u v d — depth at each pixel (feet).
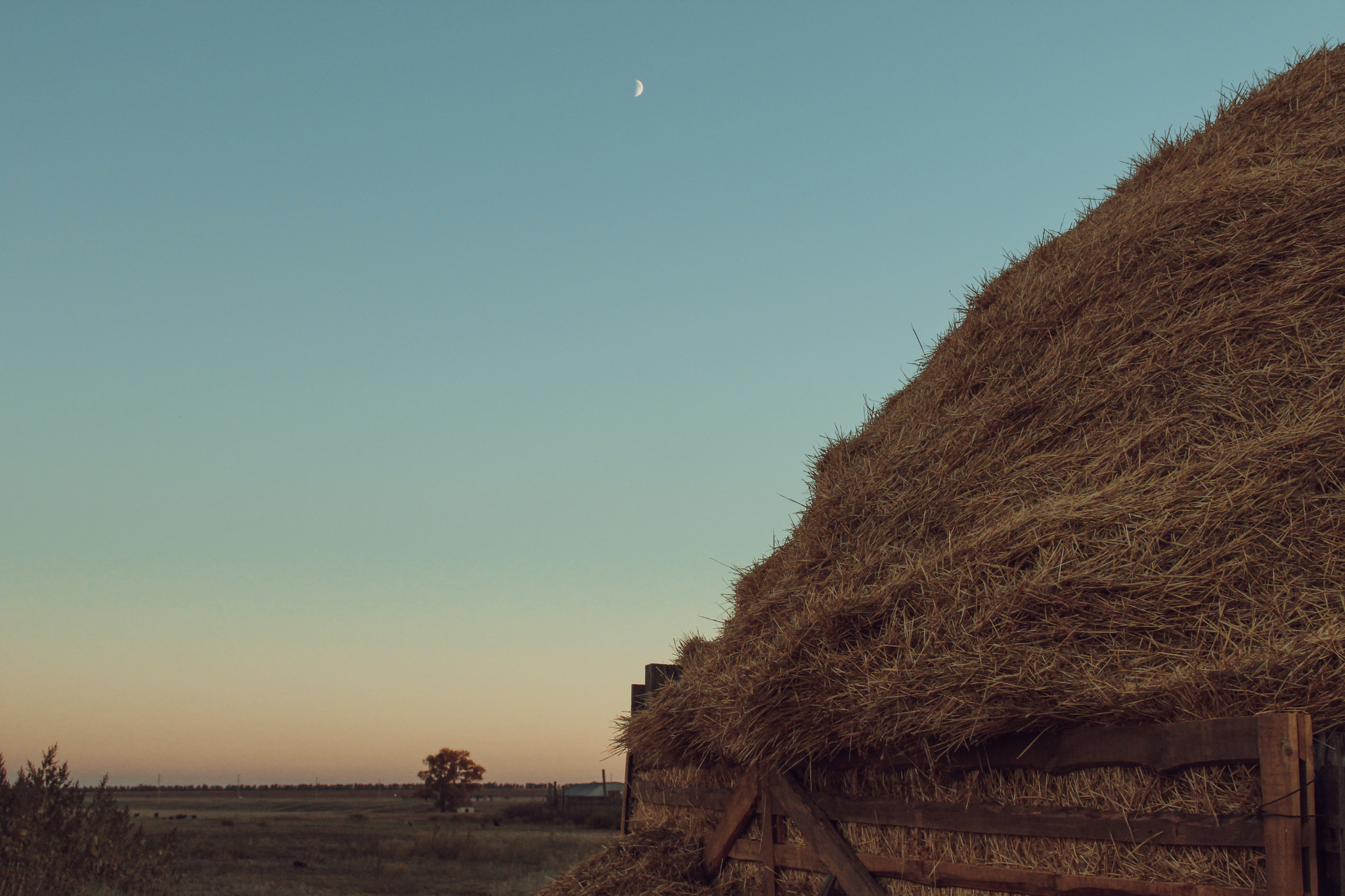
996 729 13.20
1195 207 17.72
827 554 18.45
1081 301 18.52
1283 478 13.15
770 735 16.31
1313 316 14.85
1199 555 12.80
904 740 14.56
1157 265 17.46
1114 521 13.74
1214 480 13.55
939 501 17.44
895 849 15.64
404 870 74.90
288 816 240.32
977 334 21.03
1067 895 12.37
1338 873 9.62
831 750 15.85
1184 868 11.25
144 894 45.34
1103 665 12.53
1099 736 12.30
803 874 17.76
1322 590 11.89
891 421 22.70
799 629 16.24
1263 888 10.32
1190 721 11.23
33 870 40.22
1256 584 12.34
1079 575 13.19
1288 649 10.97
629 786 27.25
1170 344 16.10
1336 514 12.55
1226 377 15.08
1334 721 10.21
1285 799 10.00
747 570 23.03
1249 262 16.16
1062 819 12.69
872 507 18.70
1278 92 20.54
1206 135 21.38
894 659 14.51
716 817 21.39
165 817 203.10
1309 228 15.97
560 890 22.72
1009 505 16.16
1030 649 13.02
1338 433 13.15
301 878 67.82
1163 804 11.63
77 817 44.14
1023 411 17.84
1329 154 17.48
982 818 13.88
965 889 14.08
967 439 18.26
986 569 14.44
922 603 14.89
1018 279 22.04
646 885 20.76
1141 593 12.78
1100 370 17.03
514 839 116.57
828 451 23.73
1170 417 15.15
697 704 19.43
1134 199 20.86
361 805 413.18
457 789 273.54
